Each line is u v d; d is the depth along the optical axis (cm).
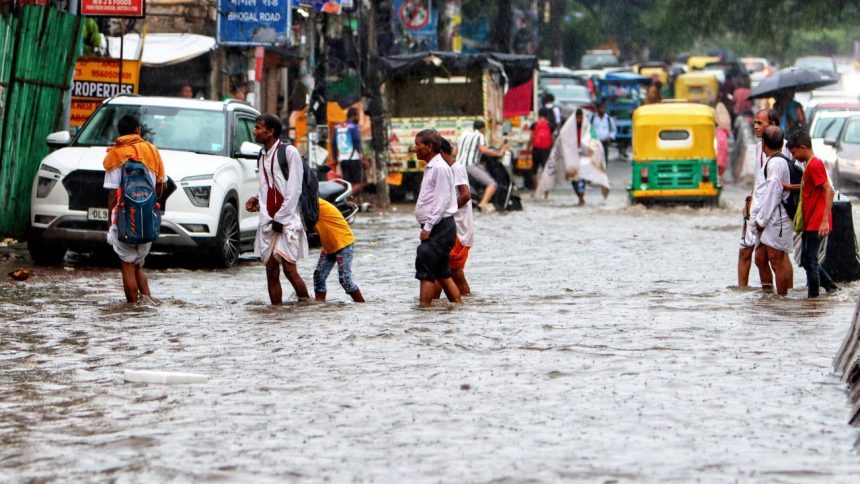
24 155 4781
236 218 4491
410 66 7944
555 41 17512
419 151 3378
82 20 5047
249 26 6706
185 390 2244
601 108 10800
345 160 7650
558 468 1714
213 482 1661
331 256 3456
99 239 4241
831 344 2705
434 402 2130
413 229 6100
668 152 7394
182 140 4538
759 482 1650
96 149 4400
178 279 4047
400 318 3092
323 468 1723
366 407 2094
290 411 2067
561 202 8281
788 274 3619
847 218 3906
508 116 9881
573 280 4025
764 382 2294
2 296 3519
